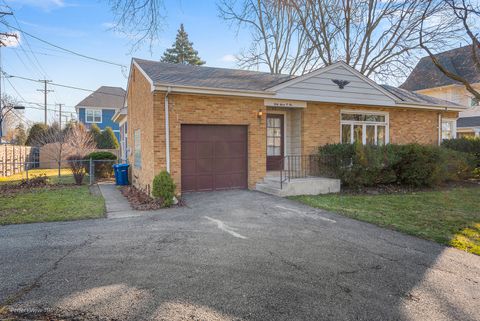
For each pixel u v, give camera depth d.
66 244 4.62
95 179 14.87
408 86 22.61
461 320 2.62
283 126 11.09
